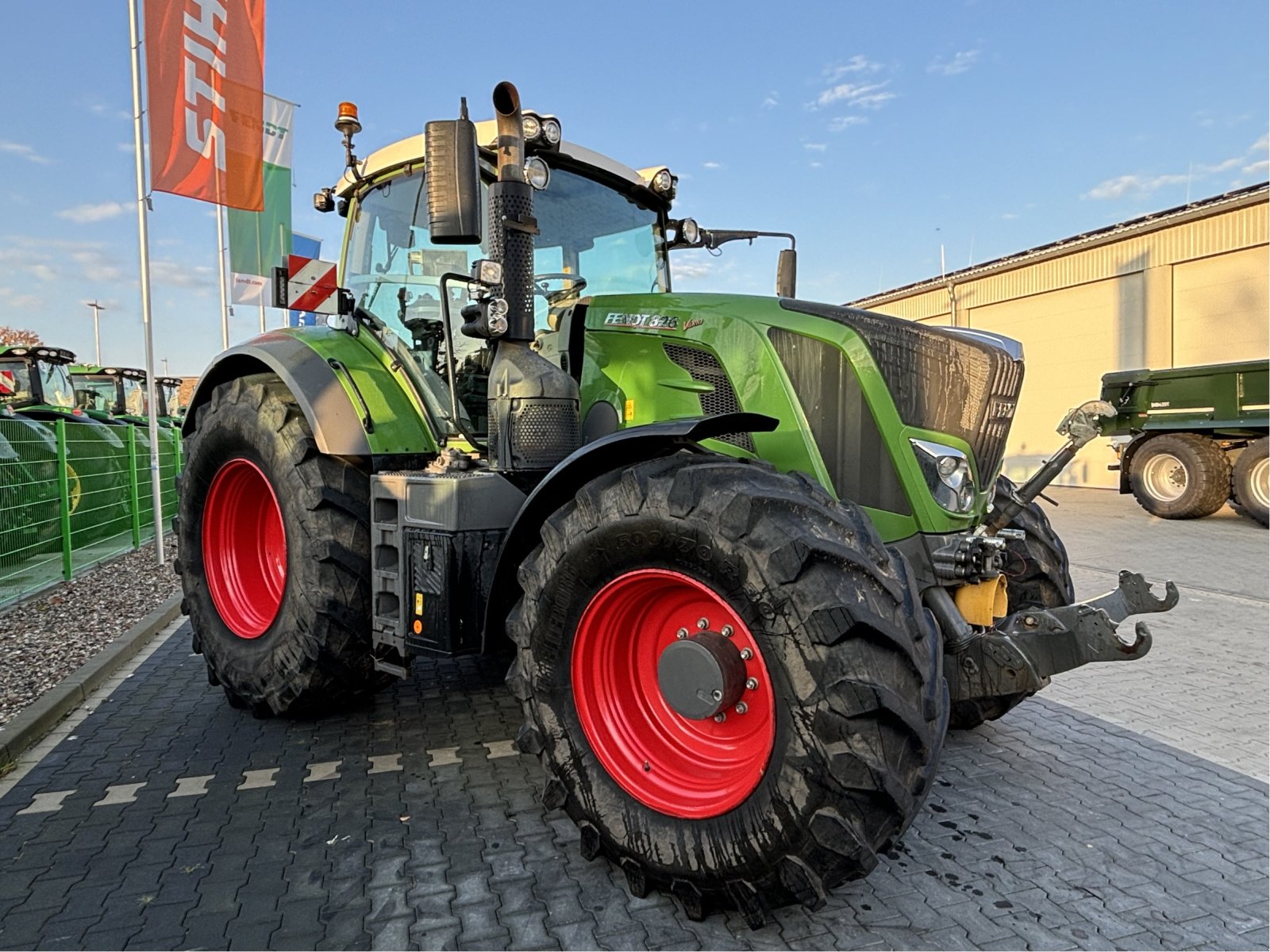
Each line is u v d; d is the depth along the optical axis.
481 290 3.30
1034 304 16.23
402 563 3.08
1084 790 3.07
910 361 2.71
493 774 3.21
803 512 2.16
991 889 2.41
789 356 2.79
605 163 3.83
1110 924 2.25
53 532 7.09
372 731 3.66
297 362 3.69
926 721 2.05
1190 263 13.45
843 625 1.99
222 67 7.04
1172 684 4.32
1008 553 3.18
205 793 3.04
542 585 2.51
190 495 4.16
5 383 12.20
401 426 3.58
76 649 5.01
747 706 2.30
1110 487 14.98
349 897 2.36
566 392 3.02
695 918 2.25
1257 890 2.41
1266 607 5.98
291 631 3.50
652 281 4.12
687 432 2.27
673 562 2.27
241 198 7.20
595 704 2.52
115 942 2.16
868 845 1.99
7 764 3.33
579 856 2.59
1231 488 10.27
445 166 2.64
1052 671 2.44
